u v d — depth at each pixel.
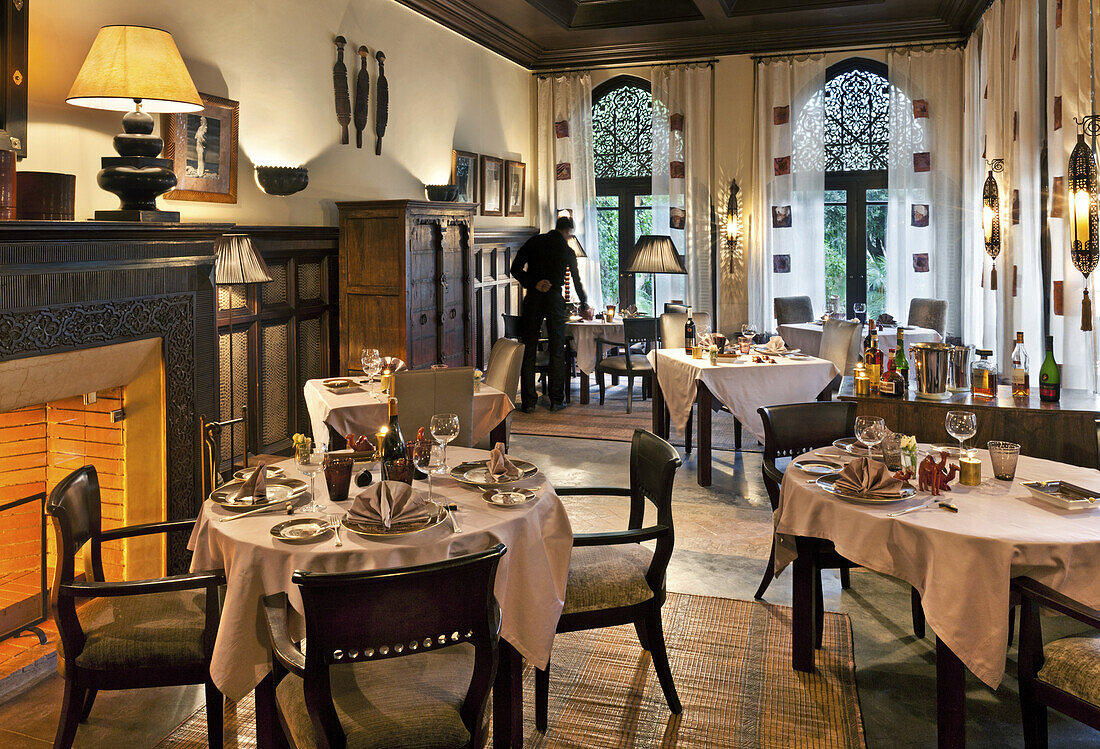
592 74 10.62
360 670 2.34
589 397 9.48
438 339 7.39
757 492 5.85
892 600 4.03
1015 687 3.20
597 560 3.15
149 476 4.00
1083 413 4.07
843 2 8.70
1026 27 6.57
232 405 5.39
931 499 2.93
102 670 2.58
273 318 6.22
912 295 9.69
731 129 10.16
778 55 9.89
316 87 6.62
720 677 3.29
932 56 9.42
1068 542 2.47
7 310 3.11
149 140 3.90
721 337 6.92
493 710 2.69
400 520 2.60
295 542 2.52
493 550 2.13
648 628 3.03
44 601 3.54
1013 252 6.98
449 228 7.59
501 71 9.93
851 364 6.80
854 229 10.04
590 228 10.73
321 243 6.77
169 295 3.97
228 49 5.65
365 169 7.31
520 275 8.66
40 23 4.16
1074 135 5.23
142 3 4.86
